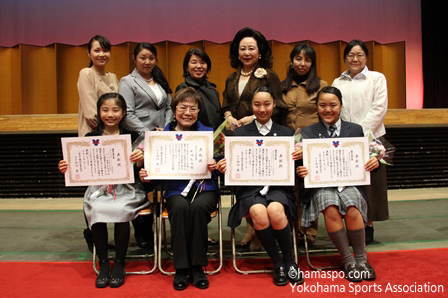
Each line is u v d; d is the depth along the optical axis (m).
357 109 3.29
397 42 7.22
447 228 3.84
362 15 7.91
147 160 2.70
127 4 7.55
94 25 7.51
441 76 7.87
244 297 2.32
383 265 2.79
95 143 2.66
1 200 5.52
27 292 2.41
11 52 6.70
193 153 2.72
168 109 3.44
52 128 5.15
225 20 7.69
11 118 5.16
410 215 4.38
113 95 2.80
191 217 2.61
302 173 2.66
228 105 3.38
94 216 2.61
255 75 3.20
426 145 6.16
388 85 7.31
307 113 3.24
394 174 6.08
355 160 2.68
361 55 3.28
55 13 7.46
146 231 3.34
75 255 3.14
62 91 6.75
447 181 6.22
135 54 3.26
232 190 2.92
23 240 3.57
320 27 7.84
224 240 3.56
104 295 2.37
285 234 2.58
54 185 5.69
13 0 7.42
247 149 2.68
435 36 7.82
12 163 5.66
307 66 3.22
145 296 2.35
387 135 6.04
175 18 7.63
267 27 7.75
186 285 2.47
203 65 3.31
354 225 2.60
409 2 7.98
